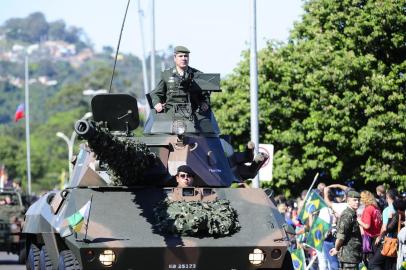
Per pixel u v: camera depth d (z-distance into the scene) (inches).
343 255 1272.1
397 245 1338.6
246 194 1147.9
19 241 2144.4
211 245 1054.4
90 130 973.8
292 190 2194.9
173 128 1186.0
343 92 2064.5
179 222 1066.7
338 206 1475.1
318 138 2080.5
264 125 2176.4
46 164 7760.8
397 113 2062.0
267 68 2172.7
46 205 1249.4
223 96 2268.7
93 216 1088.8
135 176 1116.5
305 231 1467.8
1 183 3954.2
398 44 2084.2
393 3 2069.4
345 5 2123.5
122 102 1143.0
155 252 1047.6
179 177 1125.7
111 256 1042.1
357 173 2098.9
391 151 2041.1
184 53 1201.4
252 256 1066.1
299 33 2245.3
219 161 1195.3
